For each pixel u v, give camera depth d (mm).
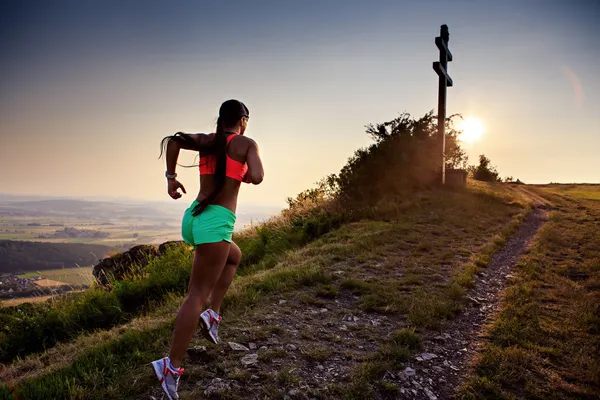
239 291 5195
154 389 2938
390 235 9164
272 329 4070
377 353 3617
